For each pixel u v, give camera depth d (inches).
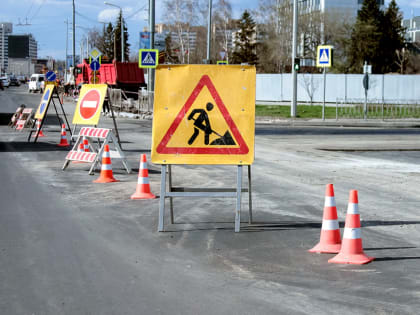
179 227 353.1
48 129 1132.5
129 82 1888.5
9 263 271.9
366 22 3292.3
